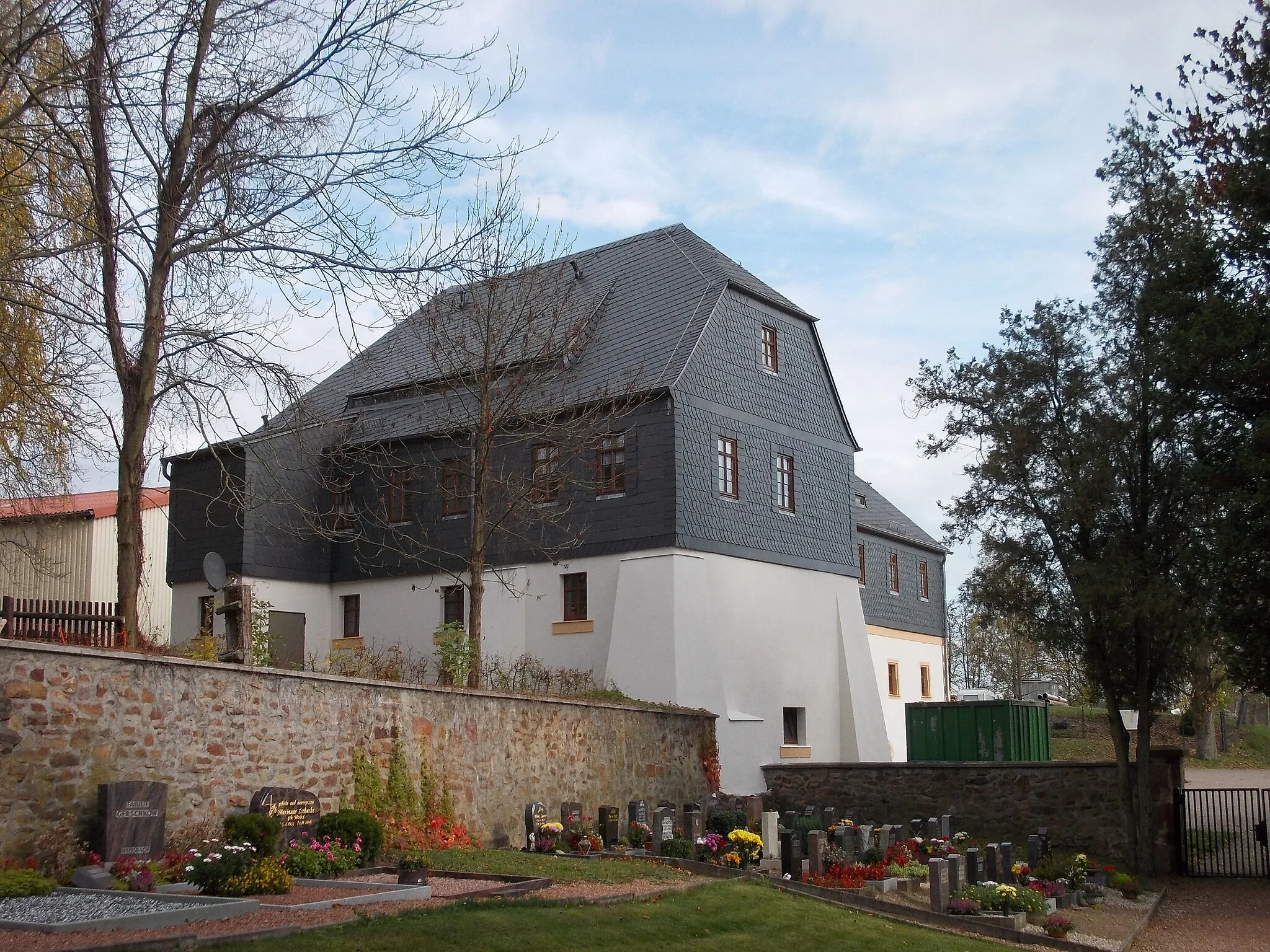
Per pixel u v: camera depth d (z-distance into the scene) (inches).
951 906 647.1
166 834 560.7
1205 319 826.2
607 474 1163.9
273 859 523.2
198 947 371.6
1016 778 987.3
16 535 984.3
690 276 1273.4
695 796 1018.1
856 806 1064.8
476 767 765.3
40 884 462.9
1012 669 2293.3
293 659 1288.1
